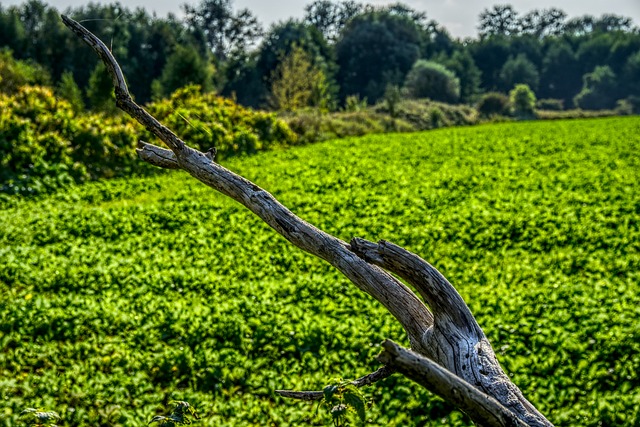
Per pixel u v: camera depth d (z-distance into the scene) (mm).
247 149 31922
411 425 8383
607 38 124938
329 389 2391
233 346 10531
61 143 24625
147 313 11570
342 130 41375
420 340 2252
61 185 23000
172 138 2592
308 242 2412
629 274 13484
